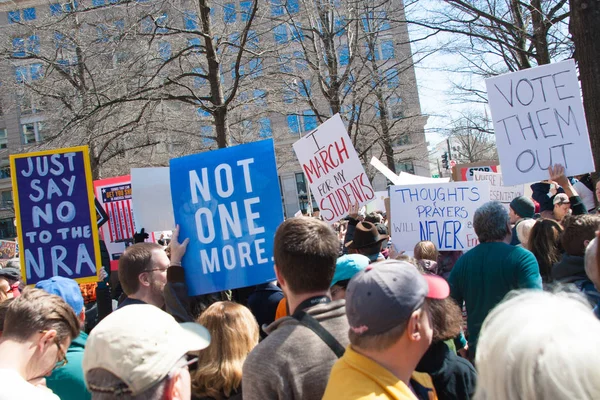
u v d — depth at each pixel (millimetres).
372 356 1679
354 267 3035
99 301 4918
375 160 8023
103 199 7750
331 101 15742
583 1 6121
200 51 12242
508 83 4734
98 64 13492
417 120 20469
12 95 18594
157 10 11734
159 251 3281
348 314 1720
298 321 2127
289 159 30516
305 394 1958
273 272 3436
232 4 15555
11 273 4395
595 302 2646
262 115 18375
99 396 1601
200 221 3588
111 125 14234
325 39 15547
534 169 4645
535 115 4641
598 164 6191
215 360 2549
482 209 3699
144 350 1625
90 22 12773
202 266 3543
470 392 2340
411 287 1684
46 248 4711
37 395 1988
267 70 15234
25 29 14734
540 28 9844
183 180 3668
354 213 5531
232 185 3559
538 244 4051
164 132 16750
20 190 4773
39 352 2150
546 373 1124
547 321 1207
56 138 12430
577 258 3066
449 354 2412
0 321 2775
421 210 6113
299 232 2229
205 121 17766
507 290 3428
